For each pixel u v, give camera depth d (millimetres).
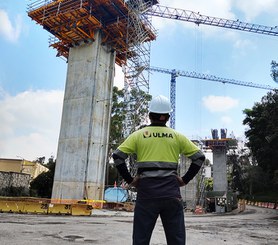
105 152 34562
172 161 2914
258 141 42188
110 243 7102
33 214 17641
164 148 2928
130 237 8469
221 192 47406
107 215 20781
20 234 7598
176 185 2871
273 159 41219
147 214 2766
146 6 44062
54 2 37406
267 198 70188
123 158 2918
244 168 88500
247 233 12039
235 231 12750
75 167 32406
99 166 33438
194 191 46125
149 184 2811
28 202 18328
